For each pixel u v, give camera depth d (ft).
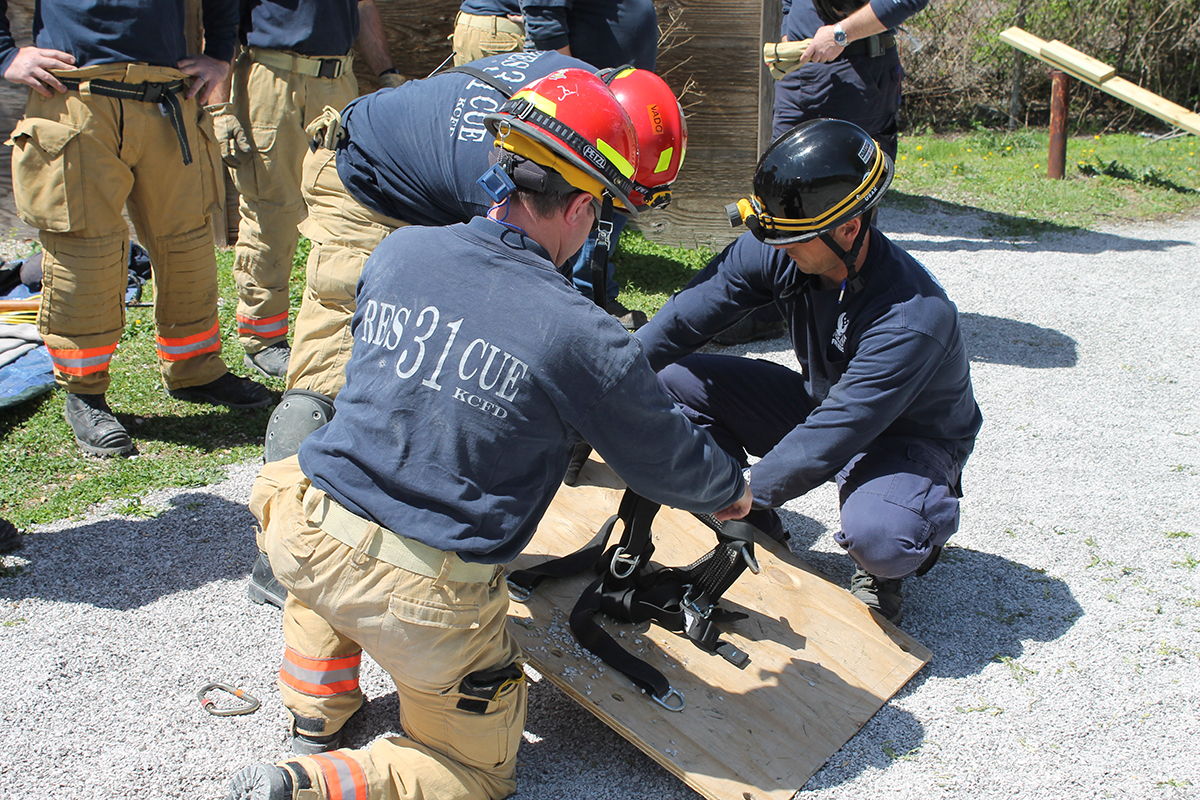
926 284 8.05
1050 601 9.55
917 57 35.86
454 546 5.65
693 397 9.77
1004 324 17.16
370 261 6.11
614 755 7.59
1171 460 12.28
